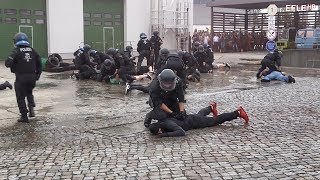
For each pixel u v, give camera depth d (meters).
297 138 7.12
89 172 5.48
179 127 7.36
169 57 9.61
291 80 15.32
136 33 28.30
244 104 10.65
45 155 6.29
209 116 8.80
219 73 18.91
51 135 7.58
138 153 6.31
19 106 8.66
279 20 36.19
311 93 12.58
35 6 24.45
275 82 15.41
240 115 8.24
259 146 6.62
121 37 28.14
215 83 15.16
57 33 24.89
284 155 6.11
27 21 24.22
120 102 11.11
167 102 7.57
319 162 5.76
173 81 7.12
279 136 7.27
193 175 5.29
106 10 27.30
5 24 23.44
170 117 7.61
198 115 7.91
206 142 6.90
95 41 26.97
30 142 7.10
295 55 24.78
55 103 11.03
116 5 27.73
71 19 25.39
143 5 28.45
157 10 28.83
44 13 24.83
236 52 35.44
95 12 26.81
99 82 15.30
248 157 6.02
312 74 19.05
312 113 9.40
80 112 9.80
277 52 16.14
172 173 5.38
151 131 7.50
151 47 18.56
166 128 7.43
